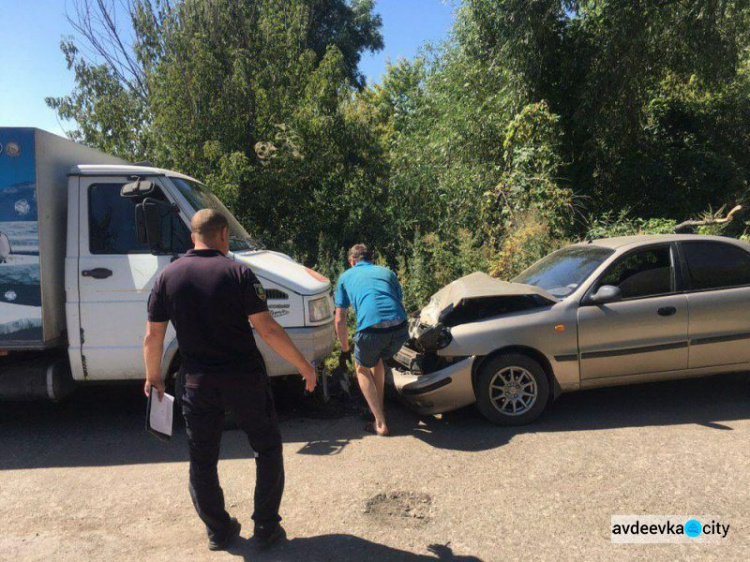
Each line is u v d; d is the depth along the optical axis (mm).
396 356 5496
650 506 3475
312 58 10633
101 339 4906
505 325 4914
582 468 4031
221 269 2975
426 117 13953
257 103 9891
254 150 9727
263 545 3143
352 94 11219
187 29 9844
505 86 11188
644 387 5957
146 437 5031
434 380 4895
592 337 4977
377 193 10602
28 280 4742
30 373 4938
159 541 3285
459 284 5602
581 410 5289
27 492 3953
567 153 11328
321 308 5227
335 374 6164
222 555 3111
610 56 10641
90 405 5988
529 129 10141
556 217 9305
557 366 4961
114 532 3396
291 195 10133
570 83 11219
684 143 12633
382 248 9977
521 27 10492
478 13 11312
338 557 3049
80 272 4895
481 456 4332
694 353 5113
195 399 2973
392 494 3775
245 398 2990
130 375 4957
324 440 4816
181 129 9508
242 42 10352
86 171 4992
